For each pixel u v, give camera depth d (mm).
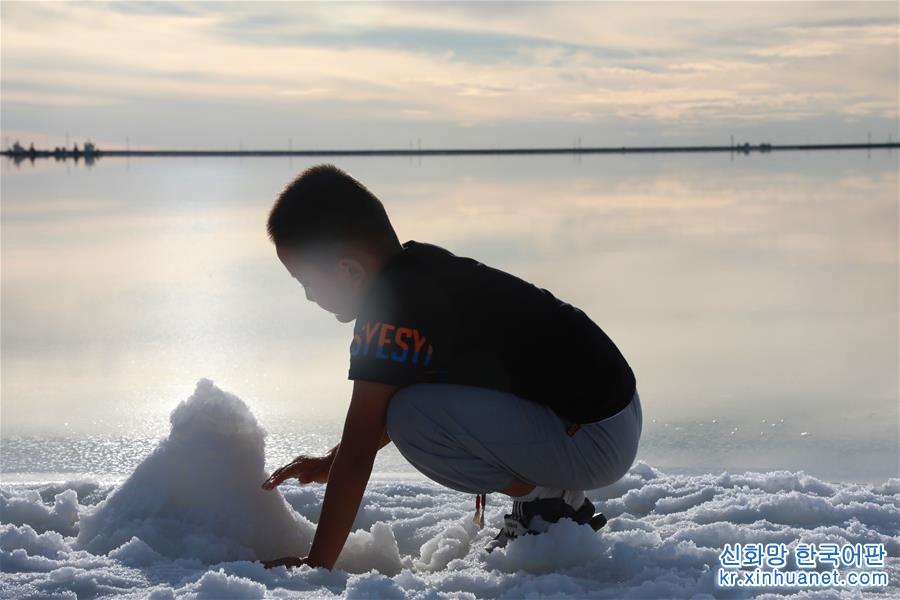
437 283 1820
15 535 1922
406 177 24281
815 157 43281
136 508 2021
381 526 2020
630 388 1934
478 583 1730
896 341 4695
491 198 15336
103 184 22203
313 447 3025
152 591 1629
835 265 7375
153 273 7230
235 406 2125
